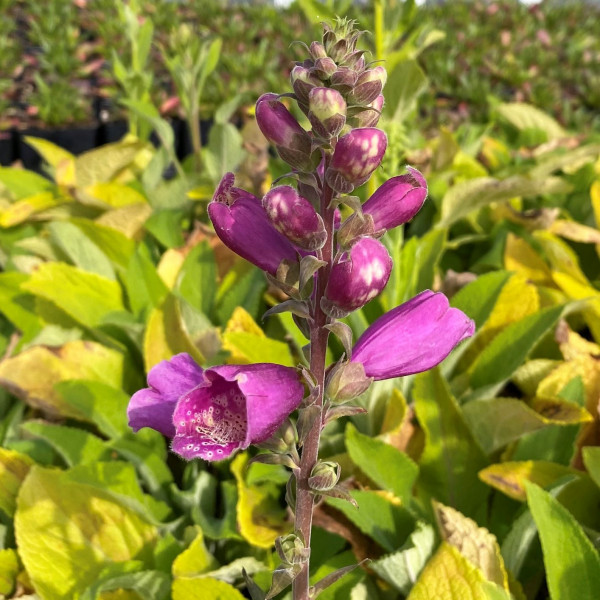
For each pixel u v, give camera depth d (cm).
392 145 56
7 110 161
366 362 26
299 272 25
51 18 196
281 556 25
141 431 47
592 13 231
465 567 35
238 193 26
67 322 56
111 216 62
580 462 46
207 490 45
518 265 58
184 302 50
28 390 49
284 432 25
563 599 35
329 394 25
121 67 78
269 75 159
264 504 43
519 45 181
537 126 90
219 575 39
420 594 35
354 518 39
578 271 56
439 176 66
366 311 52
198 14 216
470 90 146
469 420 45
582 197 70
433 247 56
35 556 40
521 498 41
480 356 50
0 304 56
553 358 55
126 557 41
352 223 24
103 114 172
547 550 36
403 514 40
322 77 24
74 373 51
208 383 24
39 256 64
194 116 74
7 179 72
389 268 24
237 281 59
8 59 178
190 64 73
